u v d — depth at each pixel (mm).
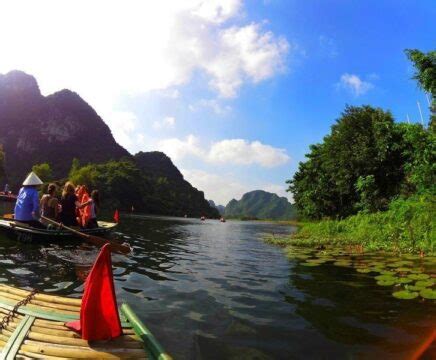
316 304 4930
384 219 12922
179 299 5102
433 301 5059
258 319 4301
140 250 10188
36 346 3232
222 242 14117
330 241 13242
